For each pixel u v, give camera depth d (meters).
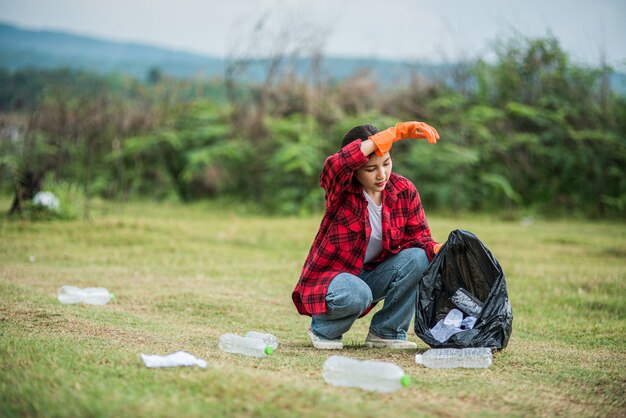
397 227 4.77
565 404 3.55
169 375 3.63
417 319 4.57
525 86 17.38
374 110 17.22
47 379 3.50
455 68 18.06
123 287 7.17
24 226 11.18
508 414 3.34
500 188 15.85
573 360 4.60
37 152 16.22
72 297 6.29
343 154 4.38
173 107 19.20
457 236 4.66
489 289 4.76
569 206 15.79
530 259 9.52
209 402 3.21
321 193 15.85
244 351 4.48
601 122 16.50
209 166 17.08
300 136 16.52
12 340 4.35
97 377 3.57
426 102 17.50
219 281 7.80
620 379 4.11
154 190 17.91
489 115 16.34
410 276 4.78
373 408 3.23
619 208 15.20
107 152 18.20
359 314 4.74
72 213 12.33
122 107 19.44
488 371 4.17
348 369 3.70
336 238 4.68
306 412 3.12
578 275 8.23
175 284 7.47
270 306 6.59
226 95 20.36
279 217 15.42
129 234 10.81
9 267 8.08
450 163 15.70
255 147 17.25
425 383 3.79
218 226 12.71
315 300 4.68
